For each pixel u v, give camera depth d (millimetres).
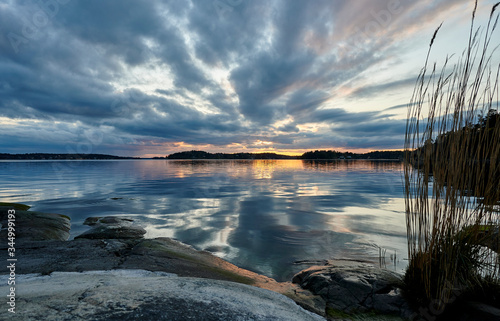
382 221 7102
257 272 4074
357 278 2957
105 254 4070
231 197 11891
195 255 4531
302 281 3391
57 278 2400
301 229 6406
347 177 23047
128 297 1334
